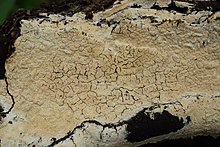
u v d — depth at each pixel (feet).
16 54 0.66
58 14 0.67
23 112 0.66
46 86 0.66
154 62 0.67
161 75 0.67
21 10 0.68
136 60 0.67
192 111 0.66
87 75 0.66
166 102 0.66
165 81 0.67
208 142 0.69
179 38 0.67
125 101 0.66
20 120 0.66
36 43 0.66
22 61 0.66
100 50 0.66
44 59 0.66
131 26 0.66
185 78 0.67
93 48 0.66
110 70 0.66
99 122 0.66
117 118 0.66
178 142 0.69
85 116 0.66
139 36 0.66
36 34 0.66
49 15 0.67
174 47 0.67
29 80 0.66
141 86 0.66
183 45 0.67
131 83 0.66
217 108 0.66
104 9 0.67
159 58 0.67
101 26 0.67
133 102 0.66
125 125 0.65
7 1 0.82
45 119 0.66
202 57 0.67
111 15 0.67
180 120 0.66
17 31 0.66
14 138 0.65
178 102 0.66
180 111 0.66
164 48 0.67
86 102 0.66
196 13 0.67
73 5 0.68
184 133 0.67
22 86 0.66
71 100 0.66
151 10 0.67
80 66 0.66
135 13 0.67
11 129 0.65
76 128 0.65
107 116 0.66
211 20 0.67
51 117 0.66
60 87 0.66
